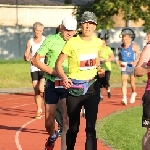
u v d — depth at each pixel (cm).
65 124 1041
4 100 2233
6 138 1291
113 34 4934
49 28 5012
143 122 864
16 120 1611
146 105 859
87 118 927
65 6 5550
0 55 4953
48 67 1030
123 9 4100
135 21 4212
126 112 1786
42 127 1469
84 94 929
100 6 4103
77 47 929
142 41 5038
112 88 2788
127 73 2025
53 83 1043
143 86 2903
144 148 870
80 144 1202
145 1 4156
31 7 5512
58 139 1252
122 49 2011
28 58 1549
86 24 923
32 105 2042
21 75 3055
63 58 938
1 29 4953
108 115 1708
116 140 1231
